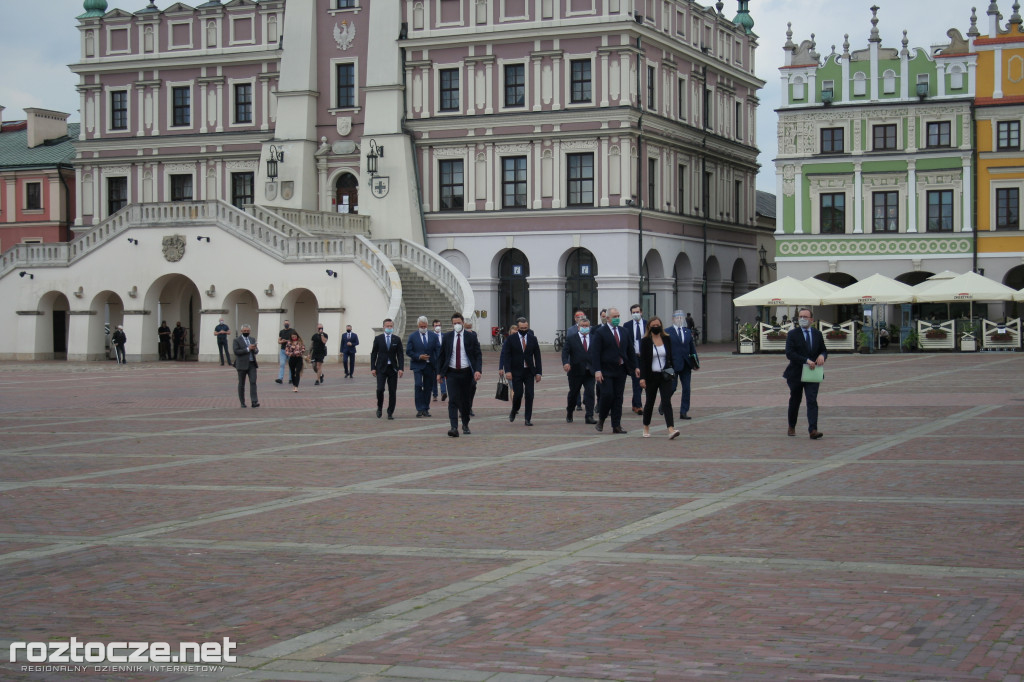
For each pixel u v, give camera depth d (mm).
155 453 21625
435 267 59938
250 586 11188
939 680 8164
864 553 11930
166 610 10406
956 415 25844
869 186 66062
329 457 20672
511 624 9688
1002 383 35906
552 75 65000
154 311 62188
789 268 67312
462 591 10781
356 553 12516
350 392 38281
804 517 13898
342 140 69375
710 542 12602
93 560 12430
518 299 66750
